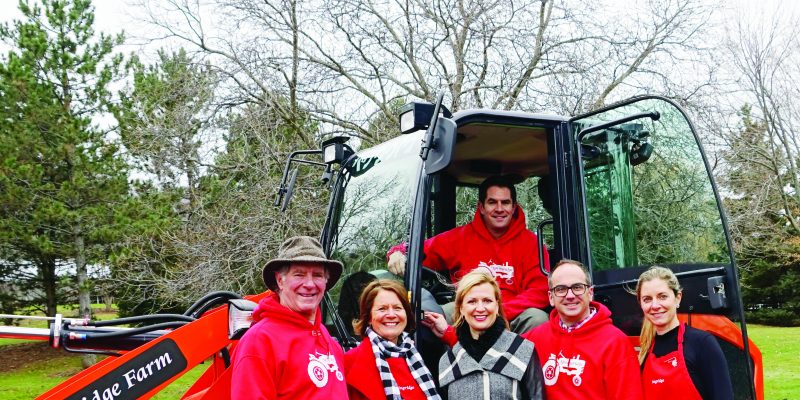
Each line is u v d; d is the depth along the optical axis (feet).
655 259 12.68
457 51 34.88
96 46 54.44
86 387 11.00
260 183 32.73
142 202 46.57
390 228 13.83
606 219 13.05
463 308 11.25
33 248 53.01
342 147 16.01
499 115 13.29
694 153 12.13
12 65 50.78
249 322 12.33
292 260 10.44
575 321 11.69
